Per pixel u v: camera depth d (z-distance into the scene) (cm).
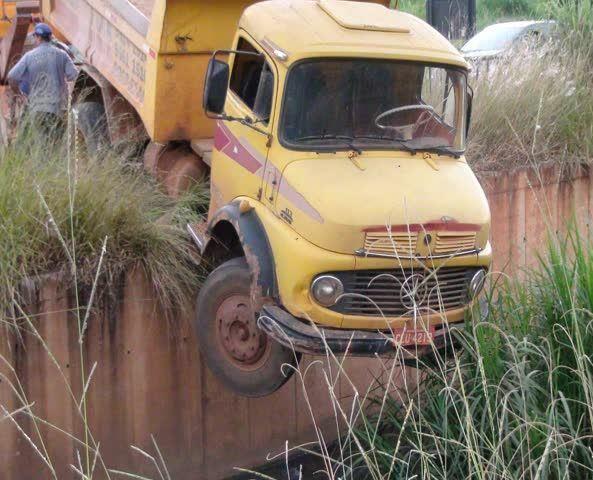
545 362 622
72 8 1020
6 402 655
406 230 600
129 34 852
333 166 625
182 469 738
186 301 723
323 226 591
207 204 779
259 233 628
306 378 793
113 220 704
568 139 1040
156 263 705
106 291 690
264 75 659
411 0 1775
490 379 616
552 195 1009
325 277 593
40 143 743
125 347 703
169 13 767
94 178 718
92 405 692
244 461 770
